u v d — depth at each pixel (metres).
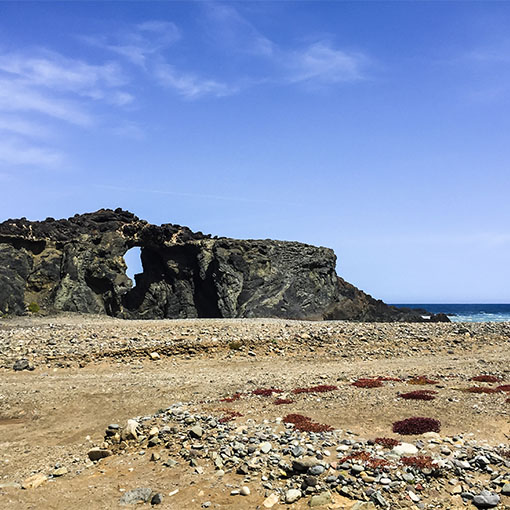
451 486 12.37
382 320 84.00
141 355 33.66
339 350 36.47
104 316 62.75
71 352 32.81
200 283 81.94
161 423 18.20
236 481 13.37
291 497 12.23
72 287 68.12
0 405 22.62
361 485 12.49
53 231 71.62
